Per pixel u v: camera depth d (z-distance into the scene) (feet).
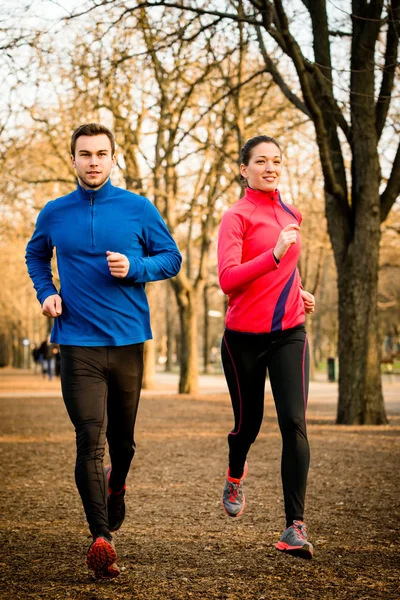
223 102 67.00
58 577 12.44
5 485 22.71
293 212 14.28
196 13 41.83
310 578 12.32
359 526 16.40
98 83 45.29
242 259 13.84
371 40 40.24
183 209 79.61
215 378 132.16
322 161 40.32
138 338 13.05
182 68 53.57
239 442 14.37
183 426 42.80
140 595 11.40
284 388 13.09
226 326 13.85
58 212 13.28
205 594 11.44
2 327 261.44
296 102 43.34
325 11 41.60
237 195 75.72
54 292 13.30
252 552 14.20
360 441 33.60
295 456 12.73
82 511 18.44
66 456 29.89
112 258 12.35
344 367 42.37
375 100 41.70
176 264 13.42
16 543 14.97
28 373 182.19
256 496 20.47
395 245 92.07
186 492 21.16
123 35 43.98
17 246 131.75
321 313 141.49
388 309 166.50
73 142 13.28
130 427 13.37
